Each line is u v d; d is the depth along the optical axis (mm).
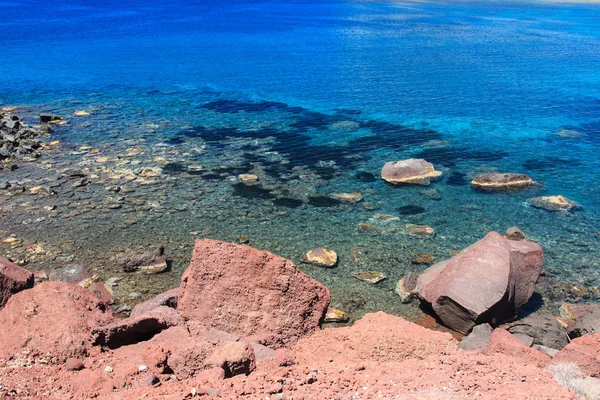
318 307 16141
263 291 15844
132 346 14297
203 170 32625
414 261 23359
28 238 24250
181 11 120750
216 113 44656
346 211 27875
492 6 136750
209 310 15891
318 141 38188
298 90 51906
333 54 69312
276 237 25094
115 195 28938
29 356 13570
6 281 16797
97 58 66000
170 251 23625
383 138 39000
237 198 29016
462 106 46875
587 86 53844
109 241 24266
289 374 12070
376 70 60188
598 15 119688
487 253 19969
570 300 20891
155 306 17203
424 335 14727
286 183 31062
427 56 68312
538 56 69000
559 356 14117
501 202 29281
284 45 76125
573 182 31984
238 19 106312
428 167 32562
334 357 14125
